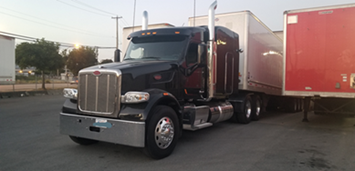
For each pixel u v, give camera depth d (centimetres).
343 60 794
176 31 636
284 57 880
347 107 866
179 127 564
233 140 676
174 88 579
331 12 809
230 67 846
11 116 980
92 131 494
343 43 794
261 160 511
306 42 846
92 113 496
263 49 1099
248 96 959
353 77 782
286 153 562
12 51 1673
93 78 496
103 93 485
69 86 3359
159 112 493
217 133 766
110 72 477
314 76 836
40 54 2291
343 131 818
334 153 567
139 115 461
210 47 669
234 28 939
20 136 665
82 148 568
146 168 455
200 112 649
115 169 448
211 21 669
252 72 970
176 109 562
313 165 486
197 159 511
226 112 830
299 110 1459
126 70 486
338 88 802
